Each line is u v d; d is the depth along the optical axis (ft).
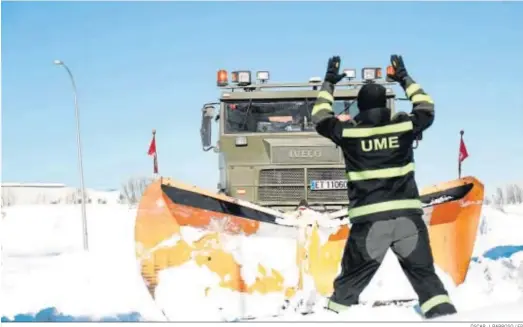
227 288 24.04
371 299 23.53
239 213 24.97
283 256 24.70
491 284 23.20
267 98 33.04
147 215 23.97
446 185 25.55
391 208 17.44
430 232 25.48
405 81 18.81
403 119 17.84
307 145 31.94
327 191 31.60
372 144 17.70
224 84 33.71
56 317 22.53
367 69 33.32
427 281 17.58
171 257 23.88
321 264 24.58
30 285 26.63
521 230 44.29
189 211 24.39
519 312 17.21
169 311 23.11
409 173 17.75
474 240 24.70
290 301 23.70
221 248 24.43
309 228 24.80
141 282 26.48
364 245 17.57
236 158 32.42
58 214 94.32
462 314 17.30
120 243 58.29
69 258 34.35
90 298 24.49
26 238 64.75
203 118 33.65
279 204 31.71
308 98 33.14
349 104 32.96
